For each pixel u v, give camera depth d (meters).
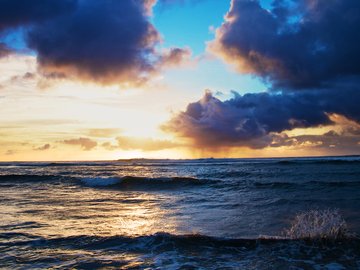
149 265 6.23
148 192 20.45
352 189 18.19
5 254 6.81
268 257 6.72
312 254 6.87
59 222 10.21
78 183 26.00
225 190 20.17
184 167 53.72
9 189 22.03
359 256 6.73
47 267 6.03
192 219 10.81
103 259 6.53
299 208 12.45
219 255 6.86
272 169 39.34
